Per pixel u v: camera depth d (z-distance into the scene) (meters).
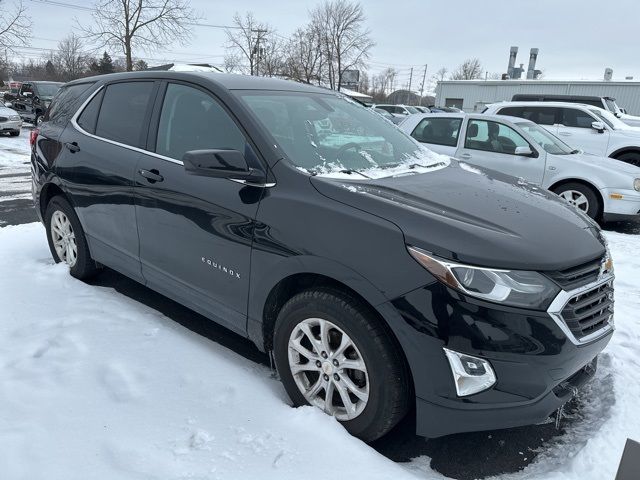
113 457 2.29
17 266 4.51
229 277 2.89
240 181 2.83
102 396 2.71
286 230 2.57
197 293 3.16
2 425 2.46
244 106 3.02
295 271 2.54
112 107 3.87
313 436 2.43
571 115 10.66
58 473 2.19
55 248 4.50
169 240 3.23
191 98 3.30
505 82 29.78
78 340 3.25
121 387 2.79
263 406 2.67
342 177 2.76
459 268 2.17
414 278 2.21
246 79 3.45
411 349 2.22
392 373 2.32
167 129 3.38
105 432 2.45
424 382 2.23
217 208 2.89
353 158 3.10
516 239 2.33
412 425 2.78
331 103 3.66
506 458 2.56
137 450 2.33
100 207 3.75
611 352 3.51
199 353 3.16
